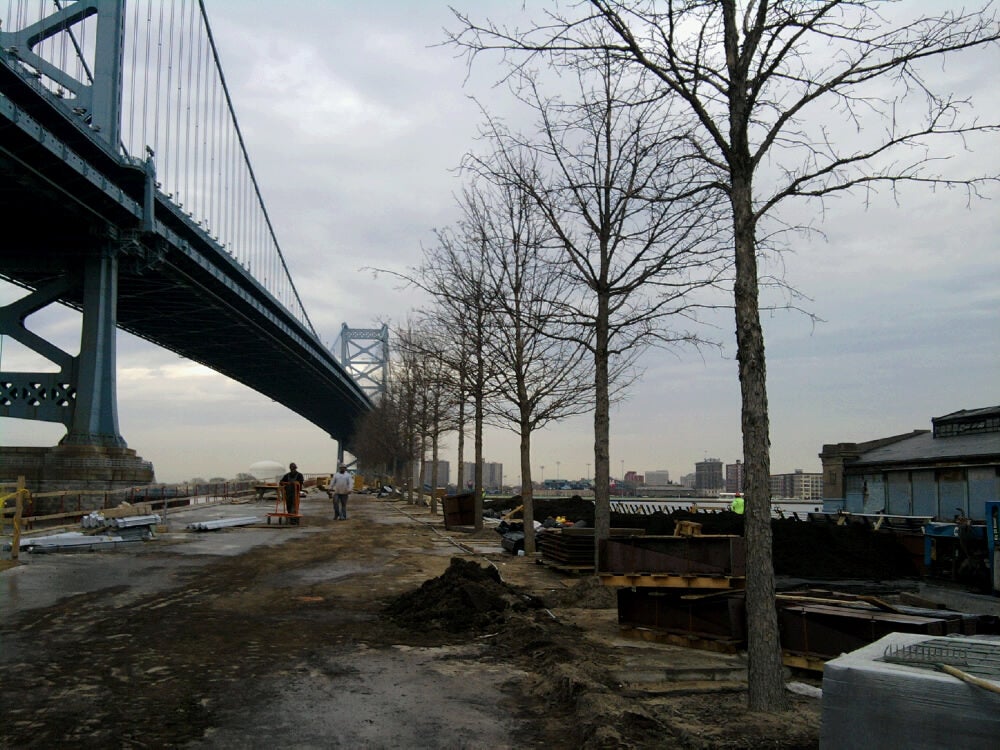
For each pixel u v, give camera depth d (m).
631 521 21.53
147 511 23.66
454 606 9.59
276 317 60.72
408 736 5.38
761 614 5.86
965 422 22.34
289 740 5.24
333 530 24.53
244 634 8.51
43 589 11.30
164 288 45.97
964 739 3.45
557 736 5.43
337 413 115.31
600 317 12.43
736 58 6.31
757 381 6.02
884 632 6.80
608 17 6.46
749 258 6.16
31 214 35.62
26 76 27.64
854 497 25.59
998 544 13.76
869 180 6.38
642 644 8.30
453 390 25.67
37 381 36.81
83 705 5.86
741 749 4.96
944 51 5.95
